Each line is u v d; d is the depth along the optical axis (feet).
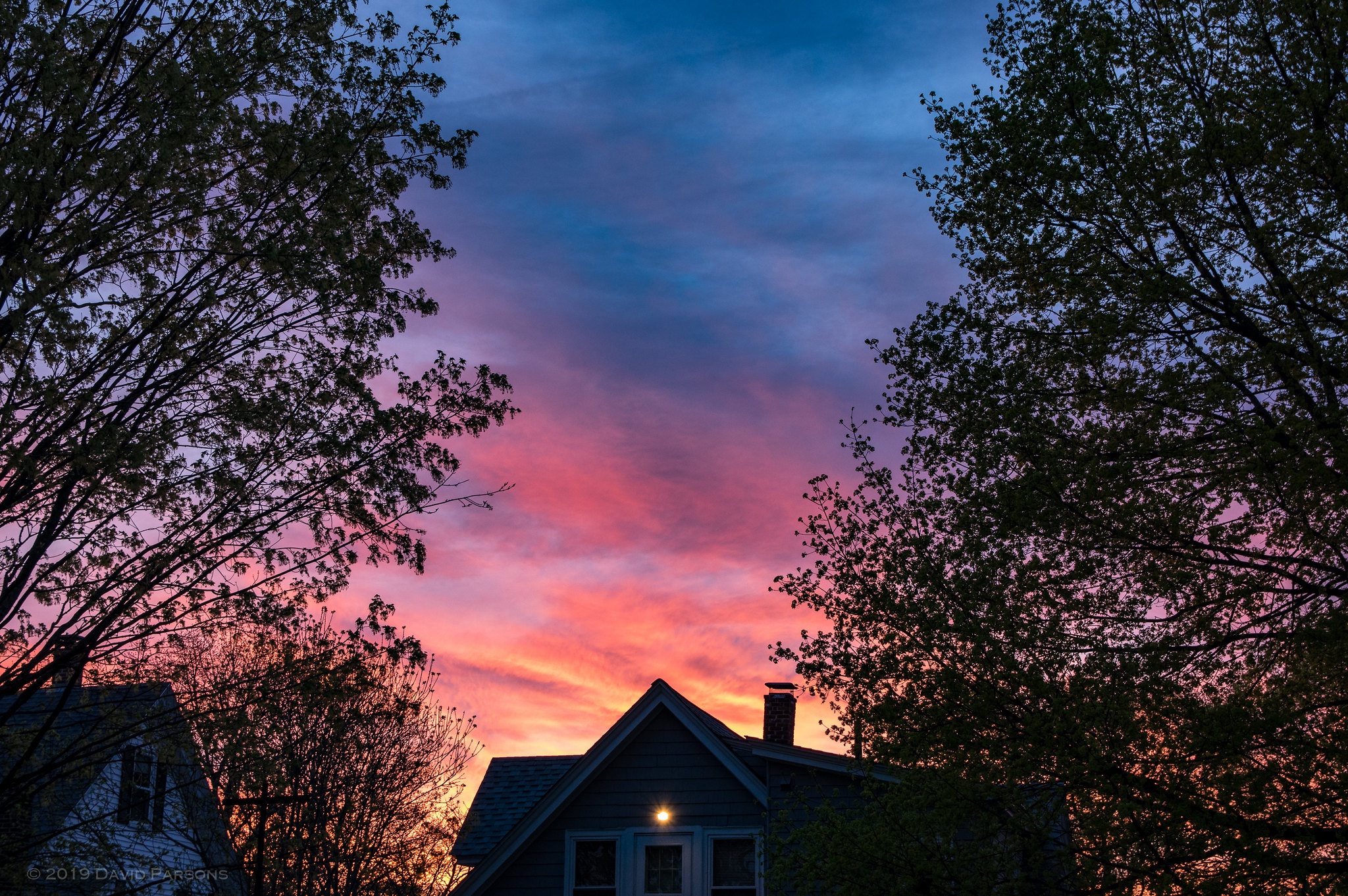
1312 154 31.60
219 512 31.50
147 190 30.22
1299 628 31.37
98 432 28.43
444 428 33.55
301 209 32.40
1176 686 30.71
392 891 69.92
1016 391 35.27
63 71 28.63
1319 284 32.42
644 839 62.13
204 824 57.57
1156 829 30.63
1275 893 30.22
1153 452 33.01
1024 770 32.17
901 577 35.45
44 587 29.84
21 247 27.53
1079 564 33.55
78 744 34.14
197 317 31.24
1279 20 33.55
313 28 33.94
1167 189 33.88
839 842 38.70
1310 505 32.17
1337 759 29.53
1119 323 33.22
